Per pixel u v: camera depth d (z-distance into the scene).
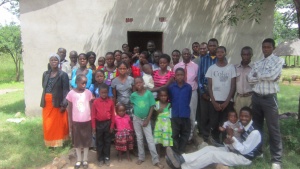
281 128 6.08
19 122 7.28
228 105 5.26
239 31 8.16
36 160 5.15
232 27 8.13
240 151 4.62
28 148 5.60
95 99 5.01
